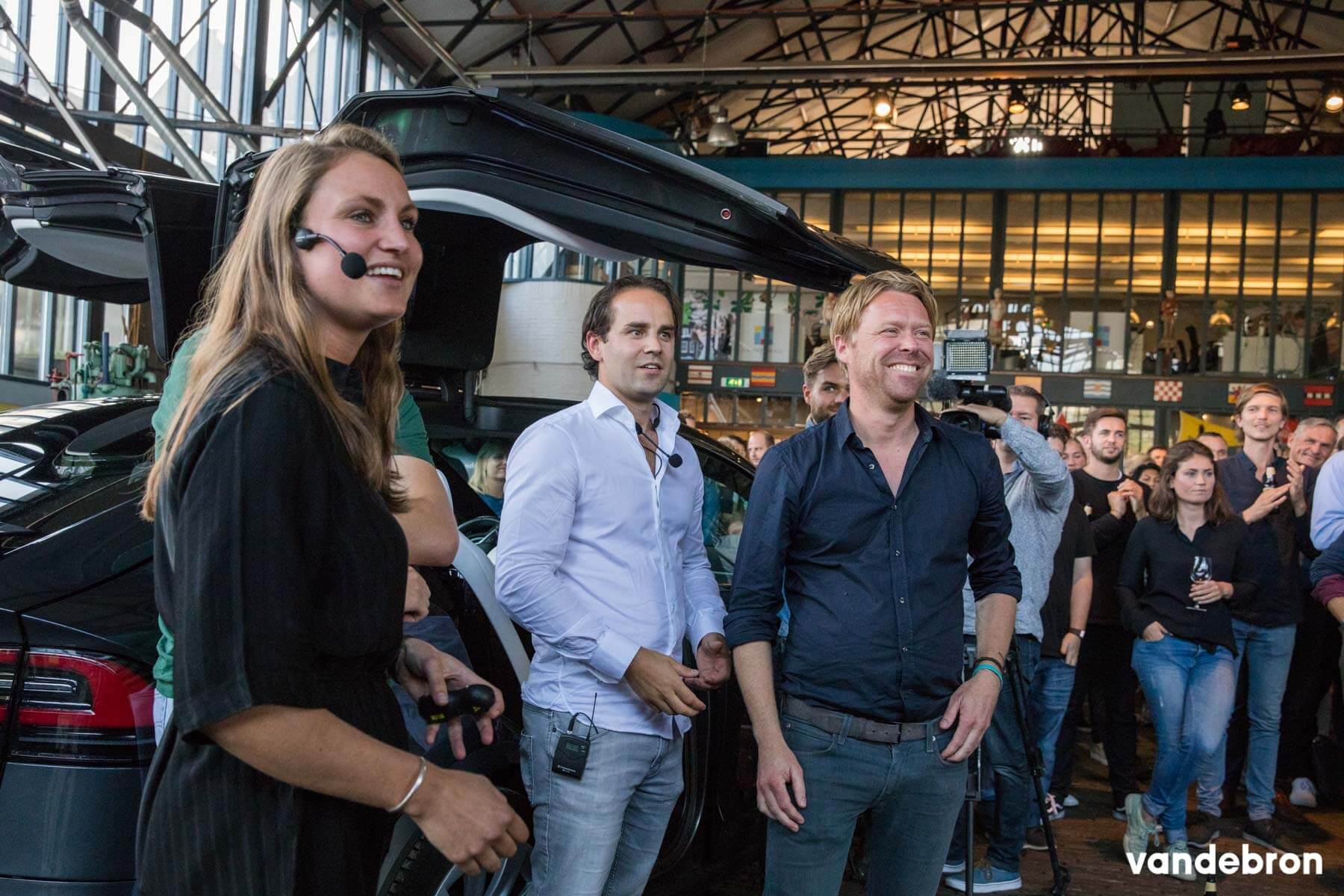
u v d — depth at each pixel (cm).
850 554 232
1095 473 548
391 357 145
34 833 189
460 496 312
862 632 227
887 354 230
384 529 126
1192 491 424
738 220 275
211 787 118
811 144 3020
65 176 294
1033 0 2062
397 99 254
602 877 228
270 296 124
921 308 234
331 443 121
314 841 119
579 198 259
